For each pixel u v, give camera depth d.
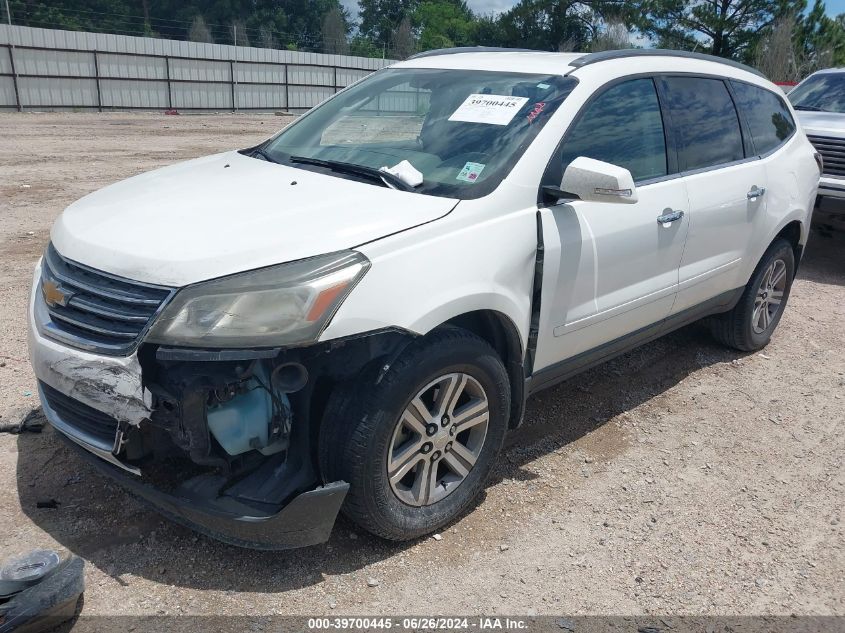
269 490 2.79
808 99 8.74
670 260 4.11
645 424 4.34
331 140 3.89
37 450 3.62
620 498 3.59
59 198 9.58
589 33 55.09
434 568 3.01
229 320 2.51
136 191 3.38
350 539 3.14
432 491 3.12
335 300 2.59
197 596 2.77
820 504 3.66
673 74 4.27
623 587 2.99
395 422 2.81
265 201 3.08
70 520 3.14
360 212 2.96
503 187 3.22
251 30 58.03
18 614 2.44
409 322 2.74
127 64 28.58
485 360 3.09
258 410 2.69
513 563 3.08
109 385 2.59
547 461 3.87
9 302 5.61
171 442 2.80
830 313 6.51
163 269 2.61
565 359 3.70
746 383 4.99
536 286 3.30
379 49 59.91
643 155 3.95
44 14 49.59
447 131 3.61
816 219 7.89
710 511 3.54
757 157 4.87
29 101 26.31
